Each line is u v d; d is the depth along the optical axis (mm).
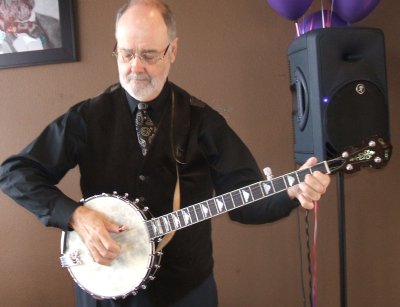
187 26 2055
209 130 1405
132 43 1203
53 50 2078
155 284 1332
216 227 2150
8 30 2086
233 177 1428
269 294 2158
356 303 2111
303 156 1687
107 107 1359
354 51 1546
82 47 2094
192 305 1375
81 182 1396
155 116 1357
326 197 2076
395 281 2090
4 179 1319
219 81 2066
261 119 2070
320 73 1503
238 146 1444
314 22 1776
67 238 1356
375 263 2086
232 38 2045
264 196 1271
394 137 2000
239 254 2152
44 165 1318
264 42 2035
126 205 1301
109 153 1339
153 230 1306
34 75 2125
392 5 1949
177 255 1348
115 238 1306
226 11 2037
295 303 2146
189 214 1312
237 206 1295
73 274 1356
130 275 1299
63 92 2121
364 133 1507
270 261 2145
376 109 1516
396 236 2064
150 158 1321
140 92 1246
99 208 1316
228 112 2074
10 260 2225
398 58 1963
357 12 1690
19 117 2150
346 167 1228
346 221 2070
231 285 2168
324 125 1503
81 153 1362
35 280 2223
